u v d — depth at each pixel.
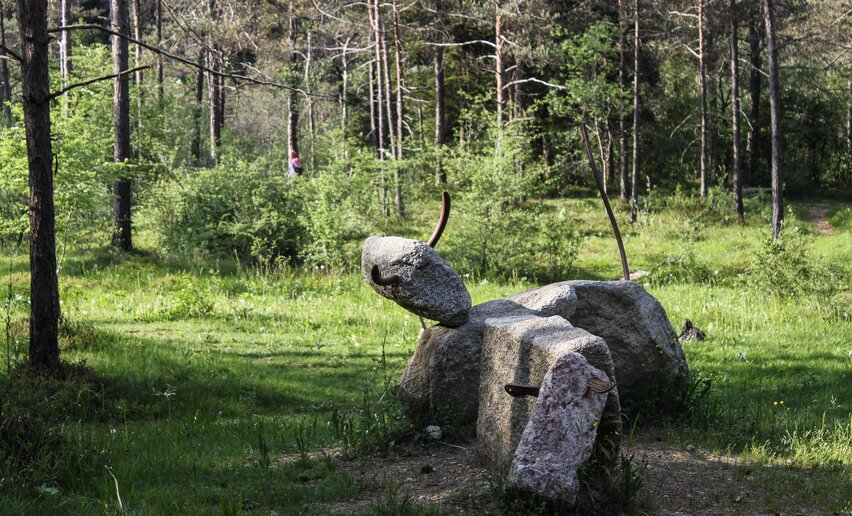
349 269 24.52
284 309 18.52
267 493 6.52
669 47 42.22
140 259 23.73
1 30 38.81
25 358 10.90
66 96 21.39
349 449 7.91
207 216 26.44
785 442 8.10
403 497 6.28
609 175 48.34
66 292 19.11
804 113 56.44
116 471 7.08
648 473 6.79
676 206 38.75
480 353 7.60
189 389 11.20
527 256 25.38
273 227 25.56
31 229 10.63
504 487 5.76
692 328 15.50
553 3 38.38
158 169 27.11
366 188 30.20
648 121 47.00
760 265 20.53
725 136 53.09
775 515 5.99
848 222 35.88
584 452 5.64
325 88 46.22
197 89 46.28
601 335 8.51
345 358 13.95
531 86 44.16
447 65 47.41
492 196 25.50
